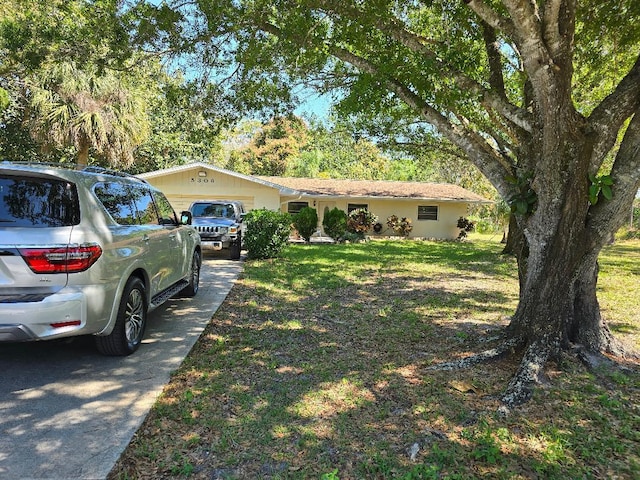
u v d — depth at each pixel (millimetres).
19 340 3254
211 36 5336
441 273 10391
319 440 2850
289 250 14484
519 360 4199
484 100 4703
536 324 4094
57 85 13945
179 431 2941
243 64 5688
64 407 3229
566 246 3967
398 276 9781
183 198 17141
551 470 2529
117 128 14836
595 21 5750
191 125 6957
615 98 3723
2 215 3318
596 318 4398
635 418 3158
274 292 7656
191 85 6328
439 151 13320
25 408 3197
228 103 6609
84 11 5398
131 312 4383
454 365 4105
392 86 4848
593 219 3996
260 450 2729
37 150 17688
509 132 6770
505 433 2916
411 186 23297
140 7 5047
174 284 6141
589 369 3994
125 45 5301
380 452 2715
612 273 10992
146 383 3691
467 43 5949
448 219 21969
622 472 2535
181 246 6281
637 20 5562
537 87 3635
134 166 22188
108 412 3172
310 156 38625
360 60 5059
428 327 5555
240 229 12195
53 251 3311
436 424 3066
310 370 4059
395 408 3307
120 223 4254
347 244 17484
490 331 5258
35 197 3465
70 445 2729
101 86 13984
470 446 2781
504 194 4426
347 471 2527
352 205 21359
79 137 14227
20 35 5719
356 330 5398
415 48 4707
